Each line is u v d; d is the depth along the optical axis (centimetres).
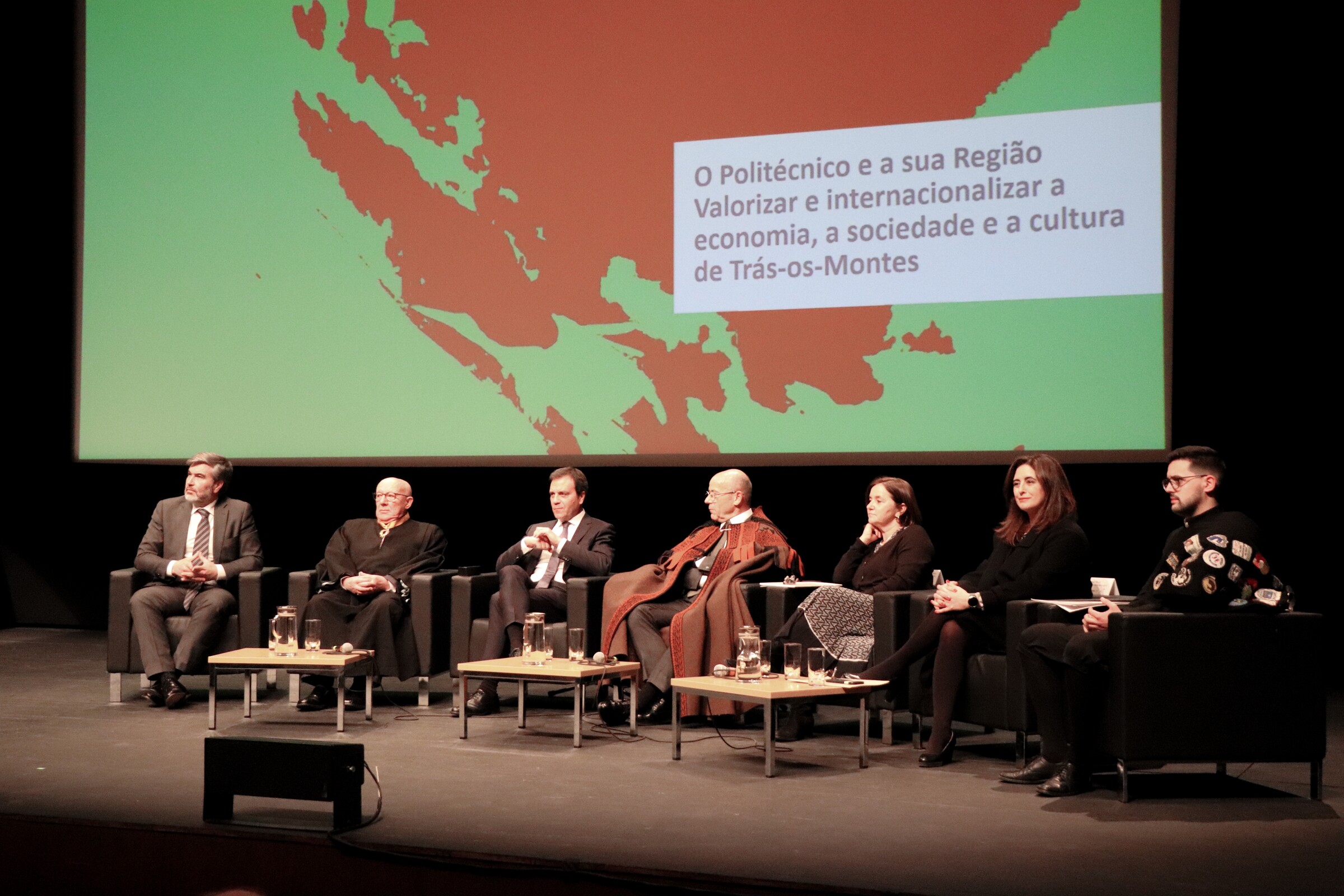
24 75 639
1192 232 513
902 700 395
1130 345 479
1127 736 313
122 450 606
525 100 554
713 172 530
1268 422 510
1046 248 488
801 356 520
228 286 591
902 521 436
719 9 530
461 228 561
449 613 470
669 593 455
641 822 292
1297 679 317
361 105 574
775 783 337
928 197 503
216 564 475
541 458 551
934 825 291
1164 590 323
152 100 604
